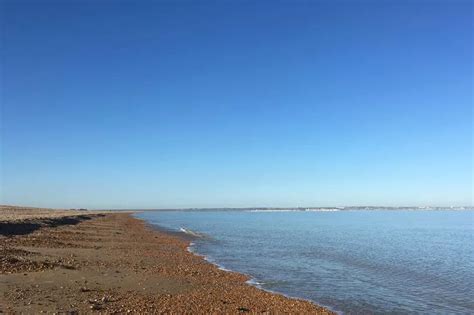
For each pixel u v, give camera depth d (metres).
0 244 30.03
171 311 15.38
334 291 23.45
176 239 53.25
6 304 13.93
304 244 50.25
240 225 99.38
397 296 22.70
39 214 89.06
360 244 51.56
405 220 146.25
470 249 47.78
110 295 16.91
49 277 19.28
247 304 18.11
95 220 92.12
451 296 23.06
